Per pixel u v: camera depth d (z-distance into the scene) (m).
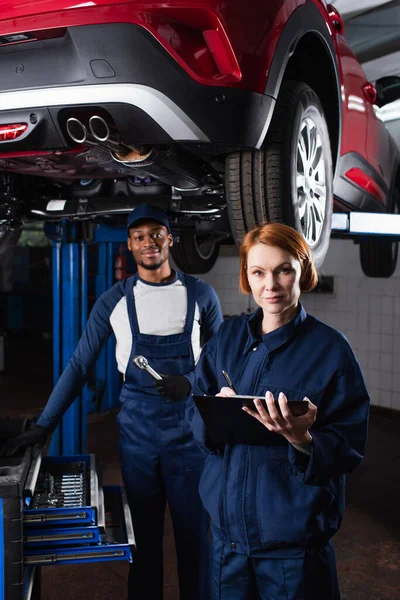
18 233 3.37
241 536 1.42
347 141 3.16
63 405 2.08
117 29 1.68
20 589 1.46
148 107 1.74
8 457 1.77
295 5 2.06
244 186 2.07
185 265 4.52
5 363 8.64
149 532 2.14
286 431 1.25
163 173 2.10
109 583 2.64
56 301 3.66
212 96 1.78
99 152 1.98
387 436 5.12
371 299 5.91
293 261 1.38
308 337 1.43
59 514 1.54
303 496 1.37
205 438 1.49
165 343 2.12
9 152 1.98
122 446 2.14
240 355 1.52
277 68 1.94
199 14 1.72
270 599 1.42
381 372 5.88
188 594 2.16
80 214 2.68
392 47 4.68
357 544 3.04
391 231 2.91
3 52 1.82
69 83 1.76
